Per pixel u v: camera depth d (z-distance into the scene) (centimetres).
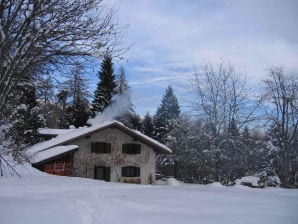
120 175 3350
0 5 799
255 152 3300
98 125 3309
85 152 3206
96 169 3253
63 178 1642
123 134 3394
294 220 643
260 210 745
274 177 3275
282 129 3362
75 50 879
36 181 1407
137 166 3447
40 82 998
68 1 847
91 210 729
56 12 833
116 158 3344
